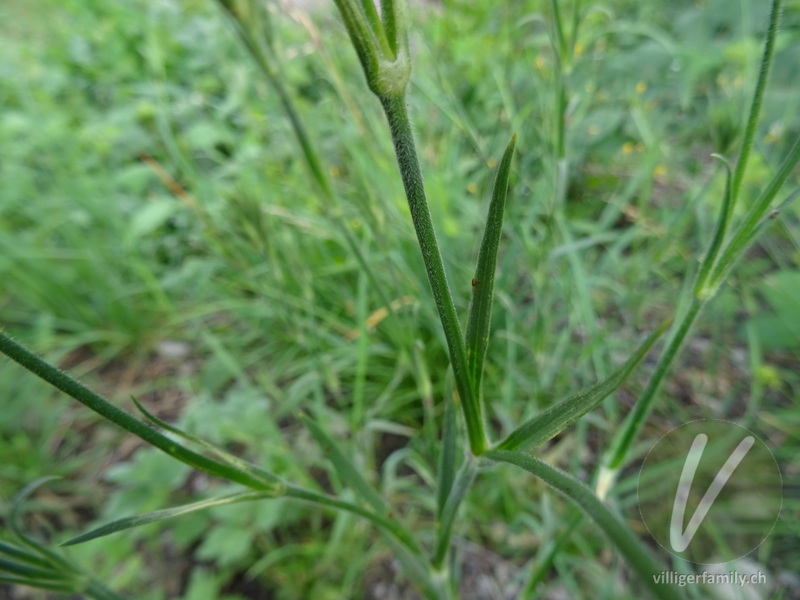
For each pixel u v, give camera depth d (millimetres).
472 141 222
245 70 388
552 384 250
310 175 166
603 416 245
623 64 345
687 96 298
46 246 349
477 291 75
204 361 318
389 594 218
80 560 215
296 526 239
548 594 210
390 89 63
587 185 329
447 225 253
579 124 311
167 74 431
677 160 331
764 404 249
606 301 297
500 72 310
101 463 279
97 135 372
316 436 124
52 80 443
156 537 234
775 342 244
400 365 253
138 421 84
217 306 304
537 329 209
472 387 81
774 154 268
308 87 376
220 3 138
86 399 80
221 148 411
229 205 200
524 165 245
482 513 226
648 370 258
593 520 63
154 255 354
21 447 269
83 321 331
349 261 270
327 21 294
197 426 244
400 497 247
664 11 437
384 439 269
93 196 344
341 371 281
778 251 297
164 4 485
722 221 96
